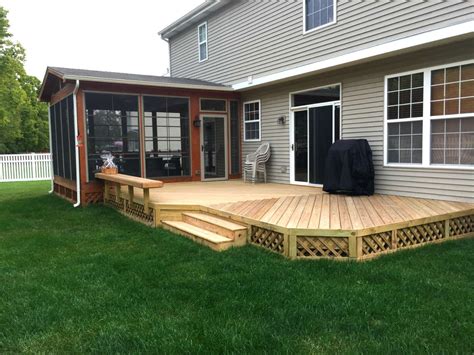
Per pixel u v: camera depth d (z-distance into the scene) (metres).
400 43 6.32
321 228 4.37
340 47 7.61
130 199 7.15
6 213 8.10
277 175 9.81
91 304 3.27
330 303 3.12
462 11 5.61
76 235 5.97
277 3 9.16
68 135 9.20
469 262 4.17
